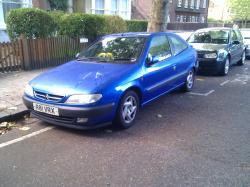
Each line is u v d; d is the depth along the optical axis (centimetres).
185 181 352
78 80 483
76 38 1131
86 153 422
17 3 1510
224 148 439
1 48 898
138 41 594
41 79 511
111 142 457
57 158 408
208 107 643
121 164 391
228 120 560
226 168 381
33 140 466
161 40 636
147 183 348
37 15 1051
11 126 529
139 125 531
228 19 5750
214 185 344
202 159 405
